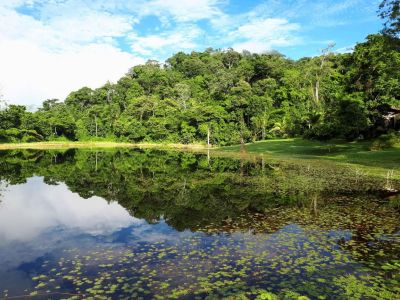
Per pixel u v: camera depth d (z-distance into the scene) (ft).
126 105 399.24
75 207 57.21
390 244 35.76
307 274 28.60
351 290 25.80
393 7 95.20
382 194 61.16
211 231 41.42
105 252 35.17
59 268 31.27
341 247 34.94
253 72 371.97
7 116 298.97
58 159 148.97
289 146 176.96
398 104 140.87
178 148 252.21
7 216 51.80
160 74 443.32
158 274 29.14
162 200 61.26
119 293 25.86
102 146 287.48
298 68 377.09
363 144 142.31
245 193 64.34
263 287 26.40
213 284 26.94
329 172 88.58
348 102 138.00
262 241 37.09
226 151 199.72
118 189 73.00
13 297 25.93
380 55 119.24
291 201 56.59
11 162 133.80
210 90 355.15
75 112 390.21
